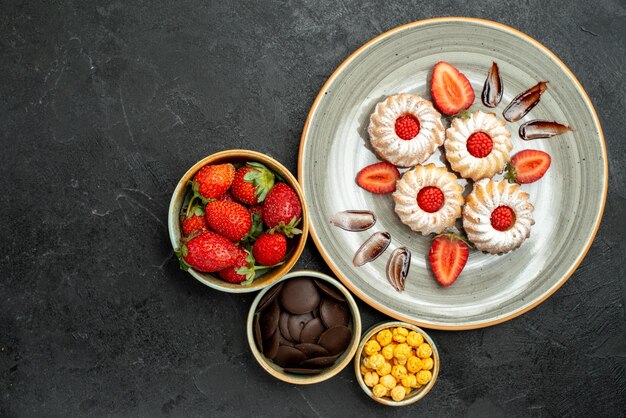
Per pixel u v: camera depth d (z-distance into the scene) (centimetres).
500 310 70
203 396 71
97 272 70
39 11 70
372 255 69
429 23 69
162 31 71
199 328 71
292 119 71
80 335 70
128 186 70
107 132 70
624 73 73
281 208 63
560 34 73
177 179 71
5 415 70
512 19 73
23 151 70
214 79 71
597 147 71
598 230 74
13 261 70
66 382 70
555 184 71
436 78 69
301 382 66
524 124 71
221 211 63
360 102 69
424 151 69
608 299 74
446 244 70
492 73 70
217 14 71
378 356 68
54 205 70
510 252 71
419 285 70
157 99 71
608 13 73
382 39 68
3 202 70
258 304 67
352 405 72
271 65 71
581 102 71
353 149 70
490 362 73
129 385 71
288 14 71
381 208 70
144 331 71
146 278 70
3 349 70
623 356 74
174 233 63
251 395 71
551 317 74
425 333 69
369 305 71
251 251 64
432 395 73
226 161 65
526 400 73
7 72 70
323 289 67
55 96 70
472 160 69
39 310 70
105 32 71
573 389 74
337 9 71
